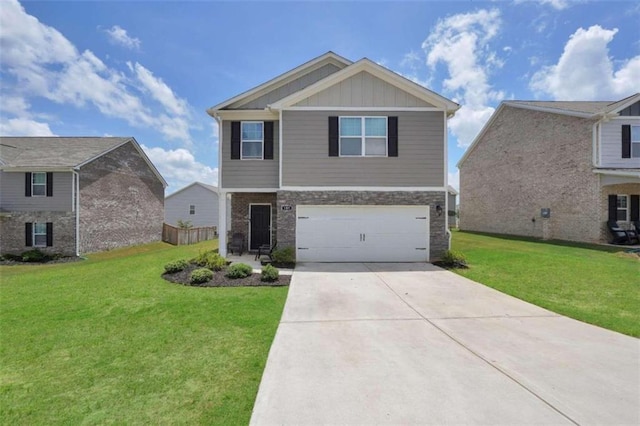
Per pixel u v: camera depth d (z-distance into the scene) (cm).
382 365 366
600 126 1418
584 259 1045
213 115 1145
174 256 1438
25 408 293
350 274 888
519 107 1853
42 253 1684
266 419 273
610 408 284
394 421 267
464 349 408
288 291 705
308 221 1083
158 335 461
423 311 566
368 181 1080
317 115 1080
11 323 517
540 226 1717
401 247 1086
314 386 323
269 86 1225
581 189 1489
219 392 316
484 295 669
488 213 2162
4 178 1714
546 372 348
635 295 661
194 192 3650
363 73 1086
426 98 1084
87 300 644
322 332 469
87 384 333
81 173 1775
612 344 421
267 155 1136
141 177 2338
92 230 1855
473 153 2342
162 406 293
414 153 1082
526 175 1817
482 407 286
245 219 1357
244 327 489
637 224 1437
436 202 1082
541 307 587
